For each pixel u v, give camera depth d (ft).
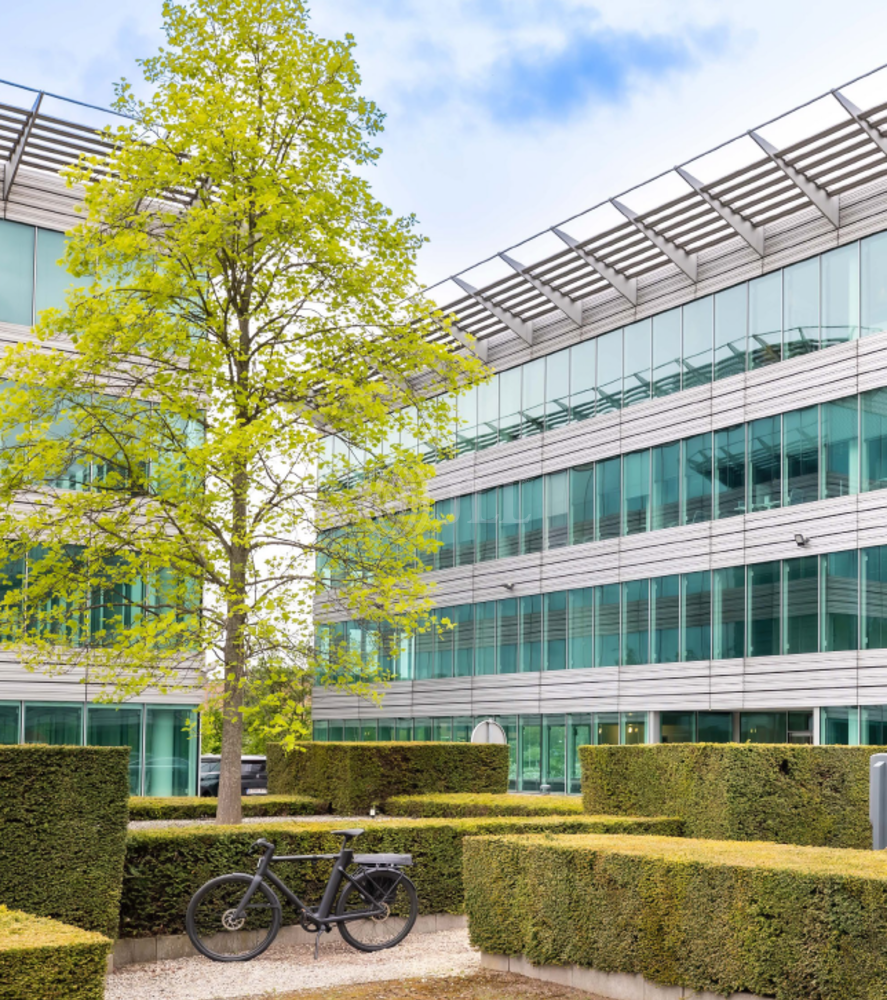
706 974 23.59
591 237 91.61
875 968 20.33
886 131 72.33
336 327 47.88
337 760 61.82
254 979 28.81
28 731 77.15
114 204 44.21
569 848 27.45
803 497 83.41
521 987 26.96
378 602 45.85
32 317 78.95
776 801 41.01
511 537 112.37
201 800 56.59
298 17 46.42
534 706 106.93
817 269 84.12
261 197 41.98
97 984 17.17
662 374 96.63
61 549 44.96
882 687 75.97
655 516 96.17
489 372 48.85
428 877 37.86
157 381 45.52
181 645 44.98
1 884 28.66
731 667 87.30
